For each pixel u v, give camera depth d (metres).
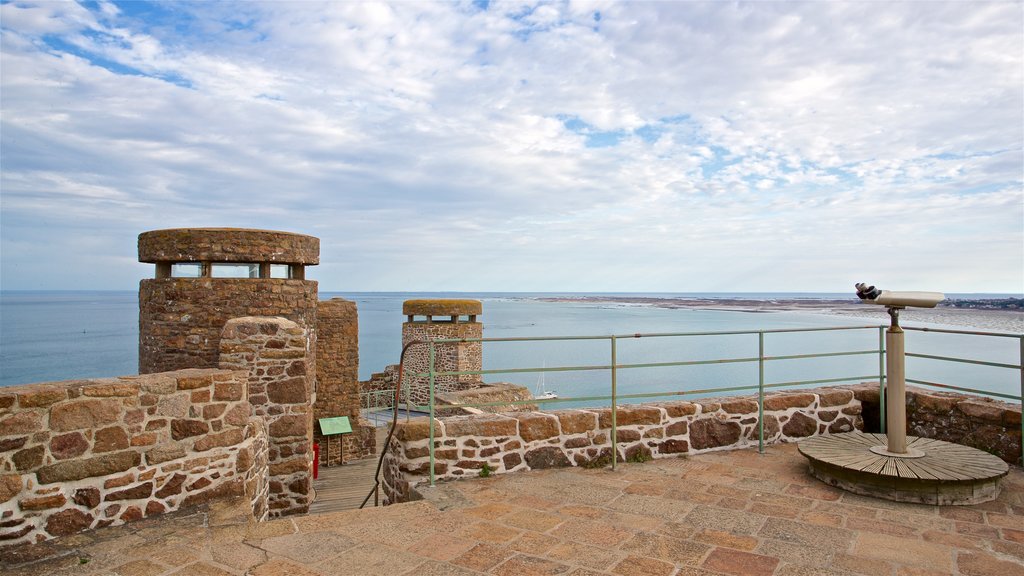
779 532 3.84
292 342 9.27
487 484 4.93
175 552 3.73
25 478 3.96
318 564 3.44
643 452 5.60
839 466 4.61
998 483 4.48
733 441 5.88
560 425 5.43
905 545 3.62
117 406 4.43
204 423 4.90
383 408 21.00
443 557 3.51
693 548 3.61
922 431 5.95
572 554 3.54
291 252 11.02
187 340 10.53
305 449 9.30
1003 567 3.31
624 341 73.44
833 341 56.41
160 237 10.42
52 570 3.52
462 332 22.77
